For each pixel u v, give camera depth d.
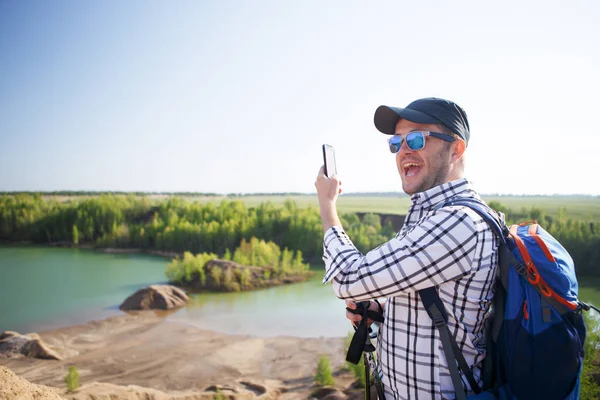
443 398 1.69
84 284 48.50
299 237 77.12
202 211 110.12
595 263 44.84
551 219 56.06
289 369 21.67
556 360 1.50
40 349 23.36
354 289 1.72
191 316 34.00
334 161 2.17
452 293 1.66
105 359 23.36
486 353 1.75
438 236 1.59
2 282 50.62
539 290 1.54
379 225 86.38
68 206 105.56
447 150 1.89
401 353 1.79
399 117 2.03
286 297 41.91
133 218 108.25
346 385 18.42
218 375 20.91
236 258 54.34
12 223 99.00
